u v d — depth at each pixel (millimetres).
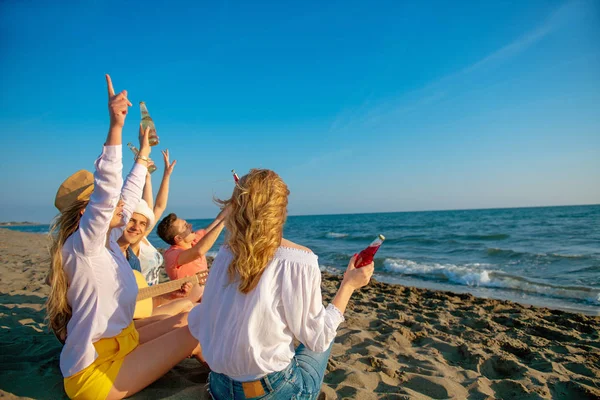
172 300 3080
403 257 14891
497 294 8320
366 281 2057
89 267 1968
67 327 2023
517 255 13773
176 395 2264
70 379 2004
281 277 1729
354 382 2936
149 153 2990
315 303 1756
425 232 29703
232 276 1793
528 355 4066
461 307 6453
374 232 33406
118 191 1912
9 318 3949
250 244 1678
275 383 1769
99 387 1989
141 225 2875
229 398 1852
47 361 2787
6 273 7445
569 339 4734
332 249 19703
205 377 2551
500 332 4922
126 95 1905
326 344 1779
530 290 8469
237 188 1780
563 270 10562
